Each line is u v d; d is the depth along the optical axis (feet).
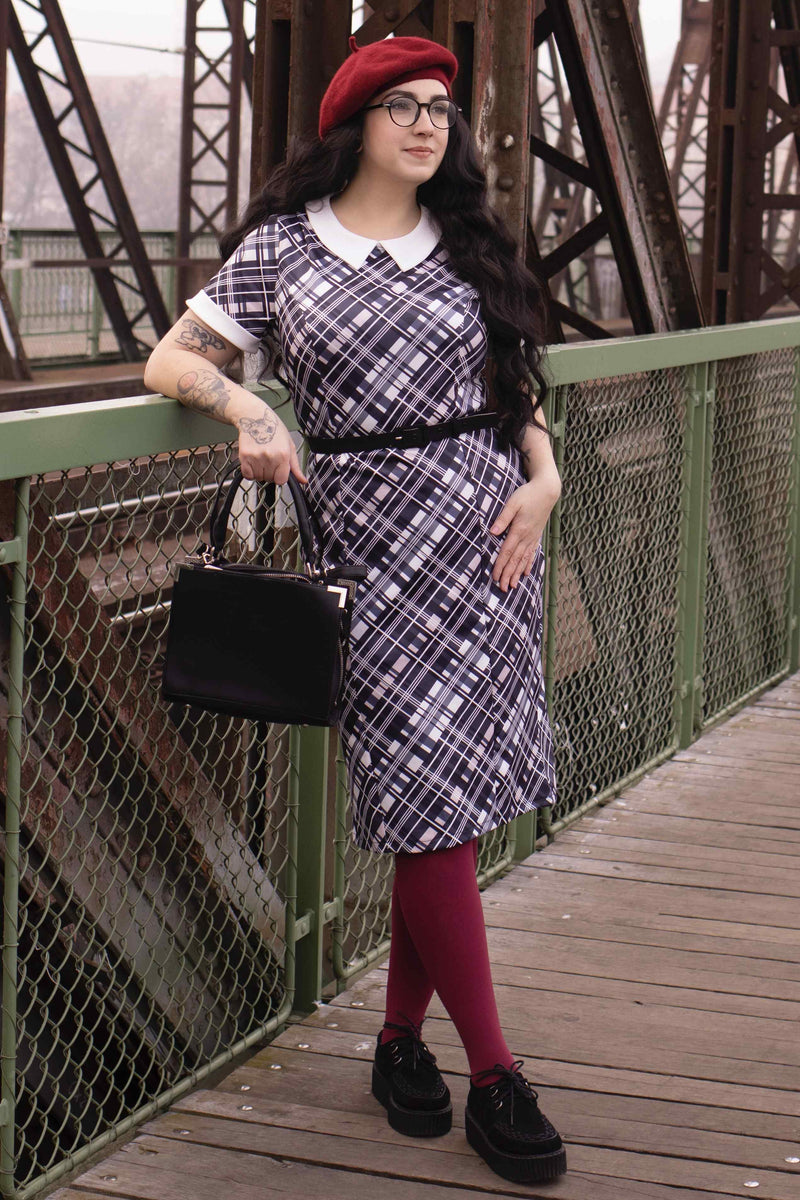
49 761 7.60
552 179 66.85
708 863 11.41
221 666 6.33
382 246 6.61
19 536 6.36
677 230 14.05
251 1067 8.13
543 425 7.21
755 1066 8.17
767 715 15.58
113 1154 7.18
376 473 6.59
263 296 6.69
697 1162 7.14
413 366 6.51
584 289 69.26
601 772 12.77
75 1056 9.44
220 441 7.33
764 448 15.72
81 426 6.38
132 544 8.12
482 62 10.14
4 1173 6.76
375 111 6.43
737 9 20.17
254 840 9.16
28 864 7.64
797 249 84.43
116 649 7.75
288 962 8.83
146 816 8.38
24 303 40.55
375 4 10.45
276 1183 6.93
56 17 42.39
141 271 45.19
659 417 12.82
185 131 57.82
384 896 10.26
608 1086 7.91
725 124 20.51
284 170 6.77
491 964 9.50
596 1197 6.82
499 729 6.88
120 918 8.22
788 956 9.71
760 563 16.06
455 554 6.66
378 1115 7.58
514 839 11.27
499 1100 6.95
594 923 10.21
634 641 13.01
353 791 6.95
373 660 6.68
